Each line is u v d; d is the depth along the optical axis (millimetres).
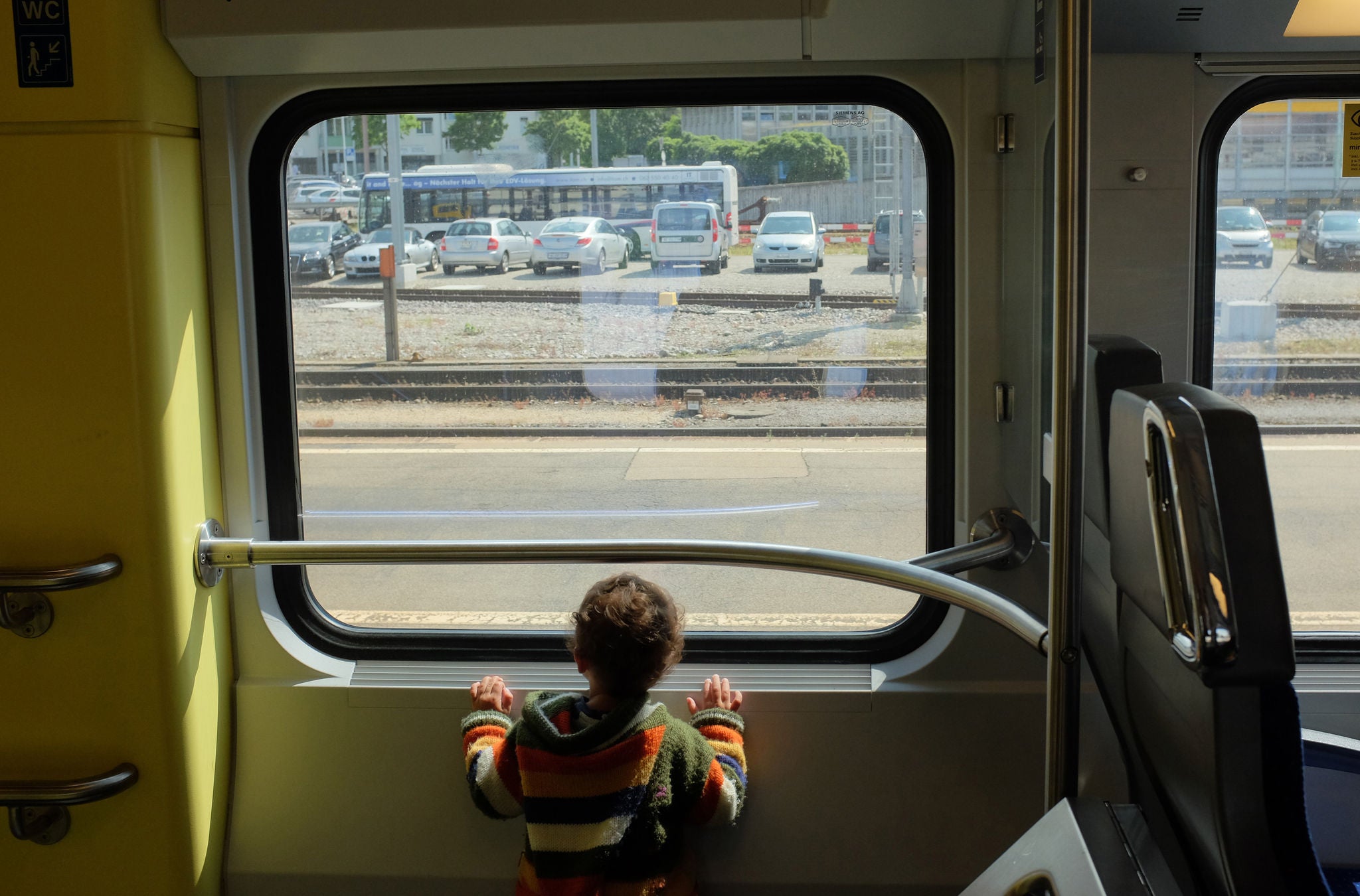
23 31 1964
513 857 2320
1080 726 1687
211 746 2271
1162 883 1506
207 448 2246
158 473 2082
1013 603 1824
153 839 2182
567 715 2004
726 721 2182
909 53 2107
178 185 2117
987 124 2152
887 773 2314
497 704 2273
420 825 2338
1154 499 1295
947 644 2324
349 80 2186
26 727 2148
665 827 1966
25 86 1972
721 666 2385
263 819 2352
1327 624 2275
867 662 2381
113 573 2064
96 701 2137
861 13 2002
